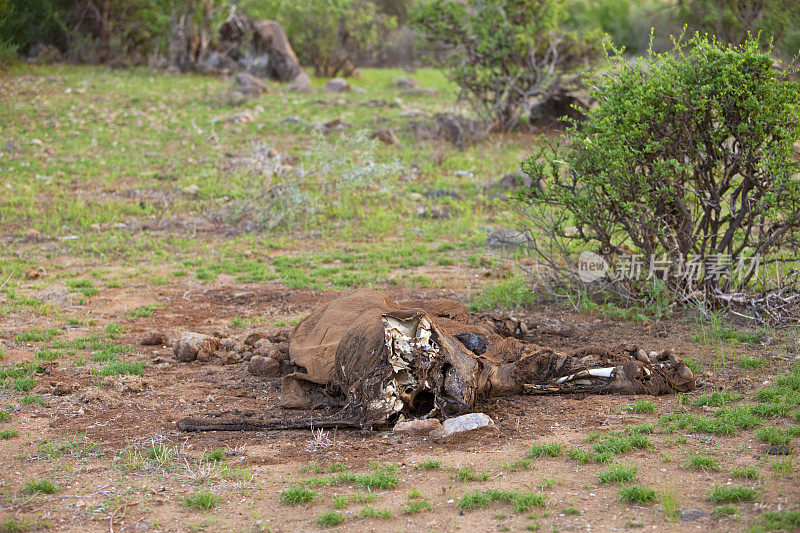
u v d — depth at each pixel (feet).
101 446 21.65
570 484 18.51
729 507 16.53
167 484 19.22
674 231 34.27
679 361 25.18
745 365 26.71
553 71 80.84
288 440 22.21
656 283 33.96
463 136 78.48
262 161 66.03
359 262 44.86
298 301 37.73
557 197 35.09
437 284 39.93
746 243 33.12
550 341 30.42
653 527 16.11
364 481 18.78
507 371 25.04
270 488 18.93
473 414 22.21
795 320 31.45
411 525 16.76
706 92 31.19
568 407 24.09
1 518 17.22
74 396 25.61
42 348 30.50
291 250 47.93
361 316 25.16
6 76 106.22
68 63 124.36
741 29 54.75
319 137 68.13
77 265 43.83
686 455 19.76
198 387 26.78
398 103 101.81
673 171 32.17
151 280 41.06
